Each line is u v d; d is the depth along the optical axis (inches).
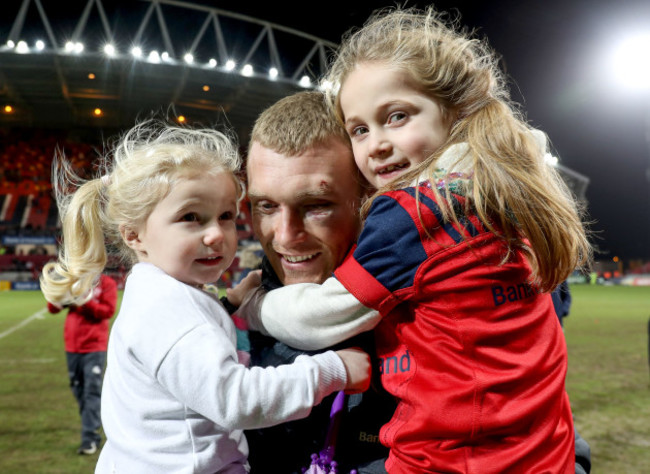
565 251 39.0
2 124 1232.8
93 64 1035.3
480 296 38.9
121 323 43.4
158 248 44.3
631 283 1293.1
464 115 44.6
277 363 46.9
